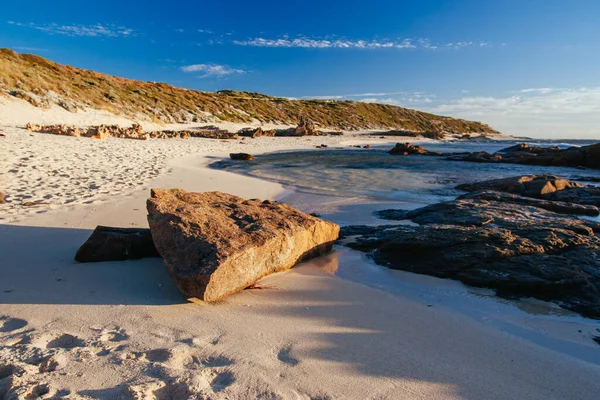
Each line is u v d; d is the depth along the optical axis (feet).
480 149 137.59
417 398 8.63
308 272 17.57
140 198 29.71
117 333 10.82
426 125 334.65
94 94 123.95
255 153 91.35
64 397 7.75
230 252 14.21
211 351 10.07
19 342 10.04
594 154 70.85
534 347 11.46
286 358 10.00
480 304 14.66
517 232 19.88
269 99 276.41
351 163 71.82
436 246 18.92
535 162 75.36
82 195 29.78
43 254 17.33
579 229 20.45
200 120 155.84
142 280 15.01
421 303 14.57
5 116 80.79
